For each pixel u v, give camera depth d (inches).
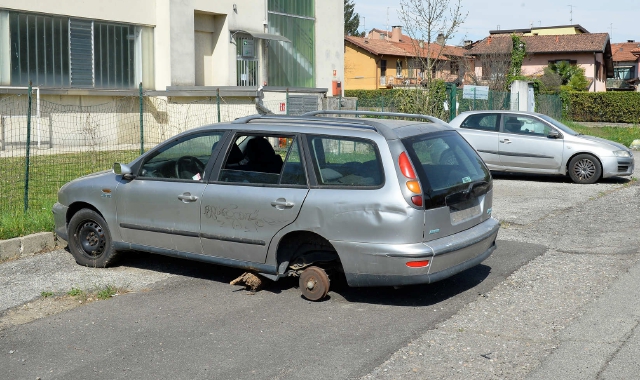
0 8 776.3
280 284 266.8
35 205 394.9
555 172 584.7
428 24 927.7
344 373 181.2
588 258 303.1
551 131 588.1
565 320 220.8
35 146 770.8
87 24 878.4
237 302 245.4
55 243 327.3
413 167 226.5
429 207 225.9
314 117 264.8
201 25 1039.0
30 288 263.0
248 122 263.1
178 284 268.4
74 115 844.0
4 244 304.7
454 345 200.4
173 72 959.6
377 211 224.7
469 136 612.7
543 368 181.9
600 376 175.8
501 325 217.5
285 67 1174.3
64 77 855.1
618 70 2790.4
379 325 219.1
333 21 1273.4
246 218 247.4
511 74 1478.8
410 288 259.9
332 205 231.5
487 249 257.1
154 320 227.1
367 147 232.2
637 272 276.8
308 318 227.1
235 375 181.2
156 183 269.1
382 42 2250.2
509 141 597.3
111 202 280.5
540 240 342.6
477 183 251.1
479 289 257.9
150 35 962.1
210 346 202.8
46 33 831.1
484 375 178.2
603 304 236.1
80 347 203.9
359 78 2101.4
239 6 1063.0
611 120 1734.7
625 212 423.8
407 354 193.8
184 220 261.7
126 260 302.8
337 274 266.4
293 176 241.6
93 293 257.1
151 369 186.5
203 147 263.6
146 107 924.6
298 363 188.5
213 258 258.4
